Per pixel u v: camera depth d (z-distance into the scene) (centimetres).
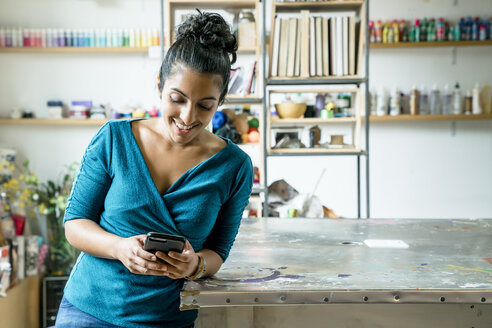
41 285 377
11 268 327
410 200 477
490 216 480
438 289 120
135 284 122
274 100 457
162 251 110
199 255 124
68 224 124
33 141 456
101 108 441
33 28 446
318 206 377
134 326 123
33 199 410
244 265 144
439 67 464
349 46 377
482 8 459
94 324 123
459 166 477
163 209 121
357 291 119
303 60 374
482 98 456
